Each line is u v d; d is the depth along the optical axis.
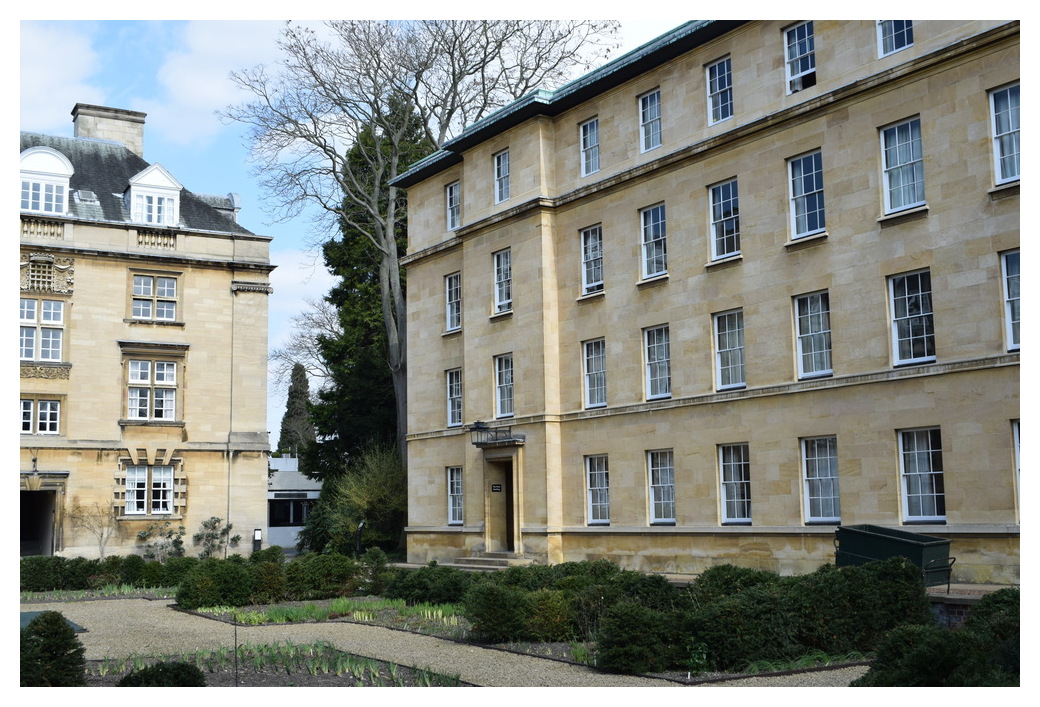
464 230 37.59
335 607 24.72
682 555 28.69
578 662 16.17
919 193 23.89
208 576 26.52
